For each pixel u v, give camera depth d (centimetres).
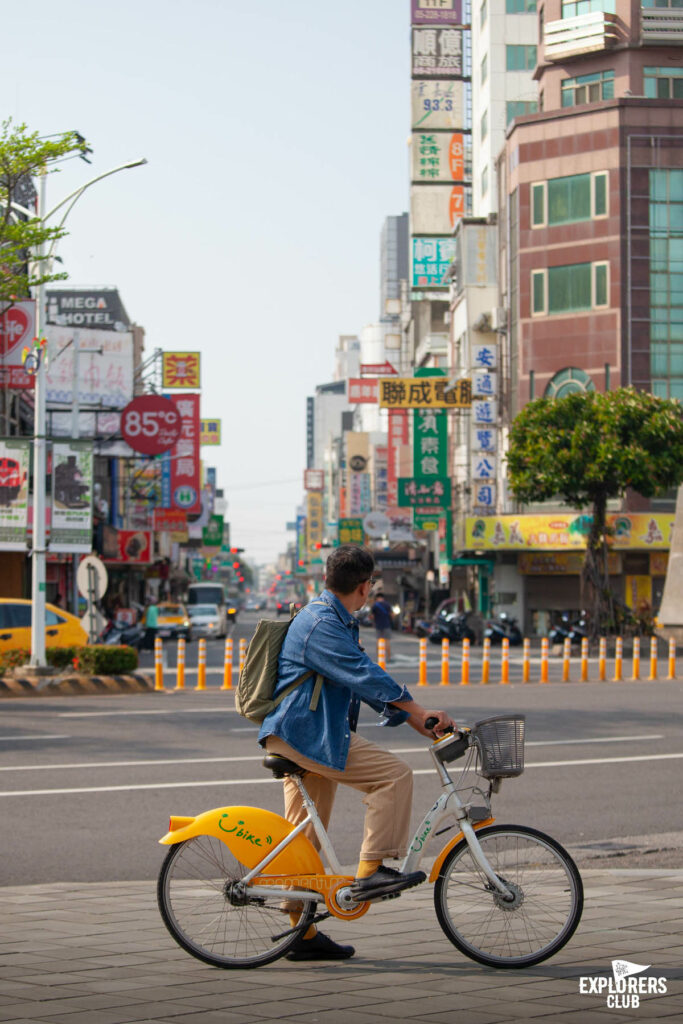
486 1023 447
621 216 4847
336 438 15662
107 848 967
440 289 6906
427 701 2052
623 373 4825
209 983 520
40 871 891
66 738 1599
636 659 2703
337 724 548
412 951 591
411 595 8181
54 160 2180
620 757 1455
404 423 6838
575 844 996
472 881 555
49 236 2188
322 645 543
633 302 4831
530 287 5012
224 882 556
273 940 553
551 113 5000
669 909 703
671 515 4753
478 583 5703
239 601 18075
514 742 546
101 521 5197
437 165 6806
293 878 550
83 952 594
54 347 5453
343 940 623
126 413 4347
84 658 2378
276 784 1246
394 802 548
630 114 4859
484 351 5428
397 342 9088
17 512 2358
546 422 3794
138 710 1942
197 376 5666
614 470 3659
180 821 561
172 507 5631
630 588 4869
